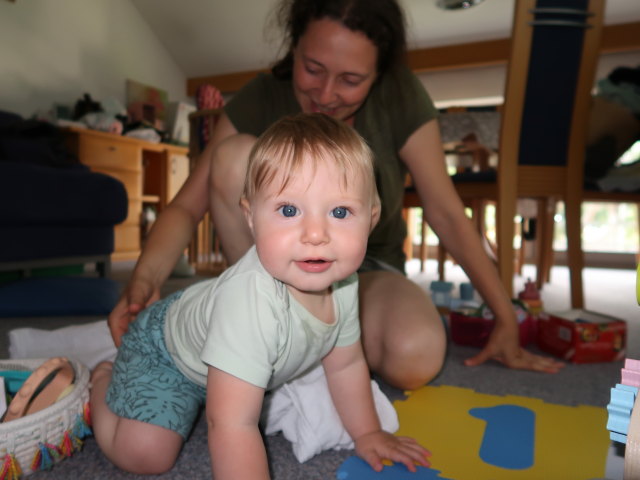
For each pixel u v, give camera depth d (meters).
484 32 4.17
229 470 0.59
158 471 0.71
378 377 1.11
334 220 0.60
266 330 0.62
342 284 0.74
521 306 1.46
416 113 1.12
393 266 1.26
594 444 0.80
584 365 1.23
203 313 0.68
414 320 0.99
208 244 3.01
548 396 1.01
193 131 2.70
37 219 2.15
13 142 2.39
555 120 1.79
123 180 3.67
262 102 1.20
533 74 1.75
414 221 4.35
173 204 1.07
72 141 3.36
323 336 0.70
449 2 3.70
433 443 0.80
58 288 1.98
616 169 2.27
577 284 1.89
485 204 2.78
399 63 1.08
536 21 1.70
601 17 1.71
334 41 0.92
